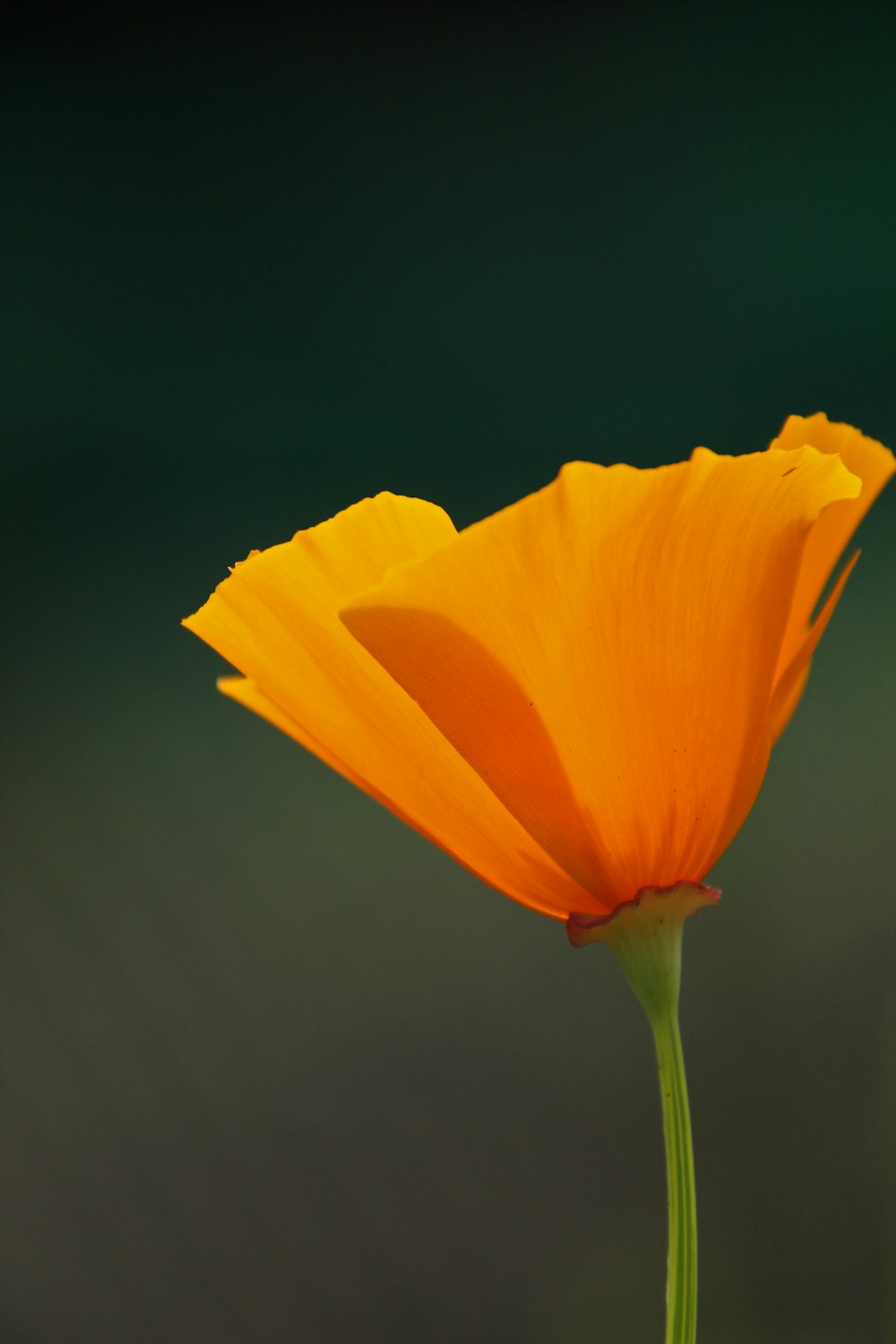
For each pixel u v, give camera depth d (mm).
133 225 3738
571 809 363
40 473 3426
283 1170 1674
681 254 3668
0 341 3574
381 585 354
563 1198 1547
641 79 3762
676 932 365
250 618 367
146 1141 1748
